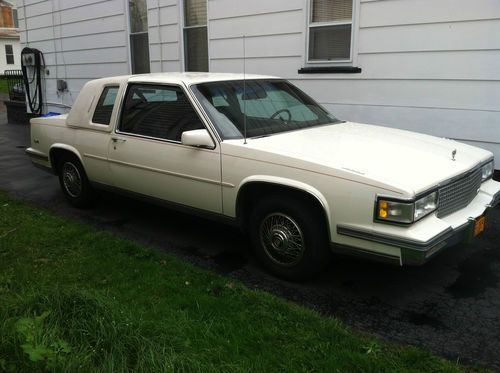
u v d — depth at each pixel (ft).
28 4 42.98
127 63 34.81
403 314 11.73
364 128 15.89
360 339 10.42
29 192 22.88
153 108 15.93
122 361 8.69
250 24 26.27
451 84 20.20
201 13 29.40
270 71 26.04
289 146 13.14
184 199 15.17
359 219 11.42
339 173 11.61
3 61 132.26
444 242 11.43
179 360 8.77
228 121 14.39
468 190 12.92
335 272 13.93
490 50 18.95
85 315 9.92
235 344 10.06
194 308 11.63
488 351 10.21
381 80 22.08
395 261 11.14
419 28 20.51
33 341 8.73
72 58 39.70
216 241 16.51
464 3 19.17
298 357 9.68
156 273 13.62
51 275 13.52
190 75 16.81
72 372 8.41
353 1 22.08
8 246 15.67
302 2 23.84
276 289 13.01
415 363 9.63
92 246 15.67
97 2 35.81
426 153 13.09
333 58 23.68
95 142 17.79
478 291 12.84
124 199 21.12
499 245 15.71
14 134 40.65
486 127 19.69
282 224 13.08
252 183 13.17
